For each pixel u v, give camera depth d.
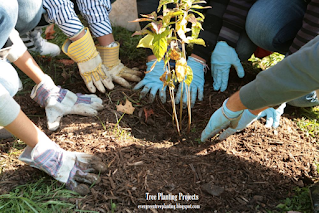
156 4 2.36
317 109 2.47
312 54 1.20
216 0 2.39
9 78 1.60
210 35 2.44
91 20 2.27
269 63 2.92
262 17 2.25
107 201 1.74
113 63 2.47
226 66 2.46
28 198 1.70
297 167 1.98
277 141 2.16
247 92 1.49
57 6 2.00
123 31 3.38
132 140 2.14
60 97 2.18
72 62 2.84
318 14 1.96
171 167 1.94
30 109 2.31
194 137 2.22
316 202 1.68
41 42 2.81
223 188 1.81
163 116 2.38
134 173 1.88
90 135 2.11
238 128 1.99
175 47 1.75
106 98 2.41
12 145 2.04
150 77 2.48
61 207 1.68
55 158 1.74
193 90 2.41
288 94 1.35
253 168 1.96
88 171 1.83
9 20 1.42
